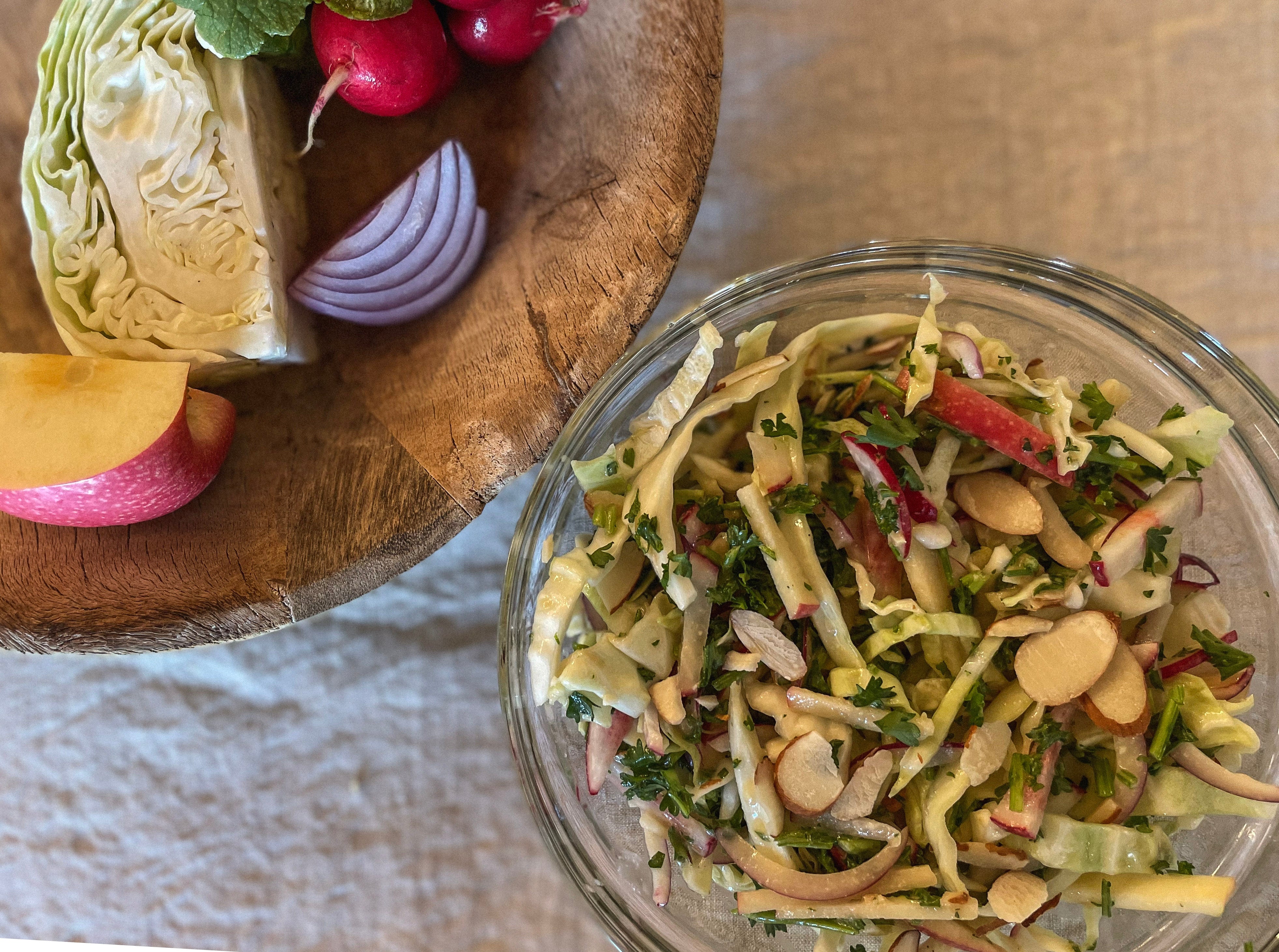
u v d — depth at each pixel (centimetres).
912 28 37
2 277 34
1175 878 29
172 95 32
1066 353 32
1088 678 29
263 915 37
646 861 32
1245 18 37
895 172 37
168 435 31
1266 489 31
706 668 30
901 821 30
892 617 30
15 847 38
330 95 32
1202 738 29
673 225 32
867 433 29
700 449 31
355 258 34
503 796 37
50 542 32
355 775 38
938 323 32
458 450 32
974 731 29
